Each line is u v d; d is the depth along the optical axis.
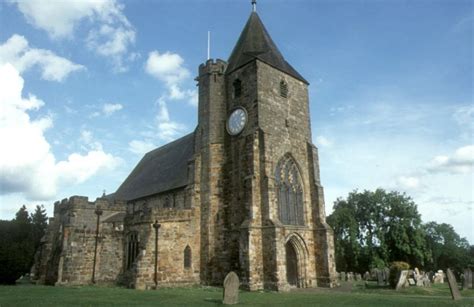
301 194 38.81
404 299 23.30
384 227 70.12
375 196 71.56
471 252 109.75
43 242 45.28
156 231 34.41
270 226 32.88
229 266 35.19
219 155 38.97
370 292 30.44
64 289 29.09
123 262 37.31
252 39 42.91
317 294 27.64
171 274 34.38
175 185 42.19
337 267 75.75
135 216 36.38
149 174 54.41
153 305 19.34
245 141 36.78
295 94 41.81
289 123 39.84
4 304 19.27
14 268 36.25
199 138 40.44
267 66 39.44
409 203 68.69
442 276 54.69
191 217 37.12
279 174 37.19
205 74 42.00
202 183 38.69
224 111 40.78
